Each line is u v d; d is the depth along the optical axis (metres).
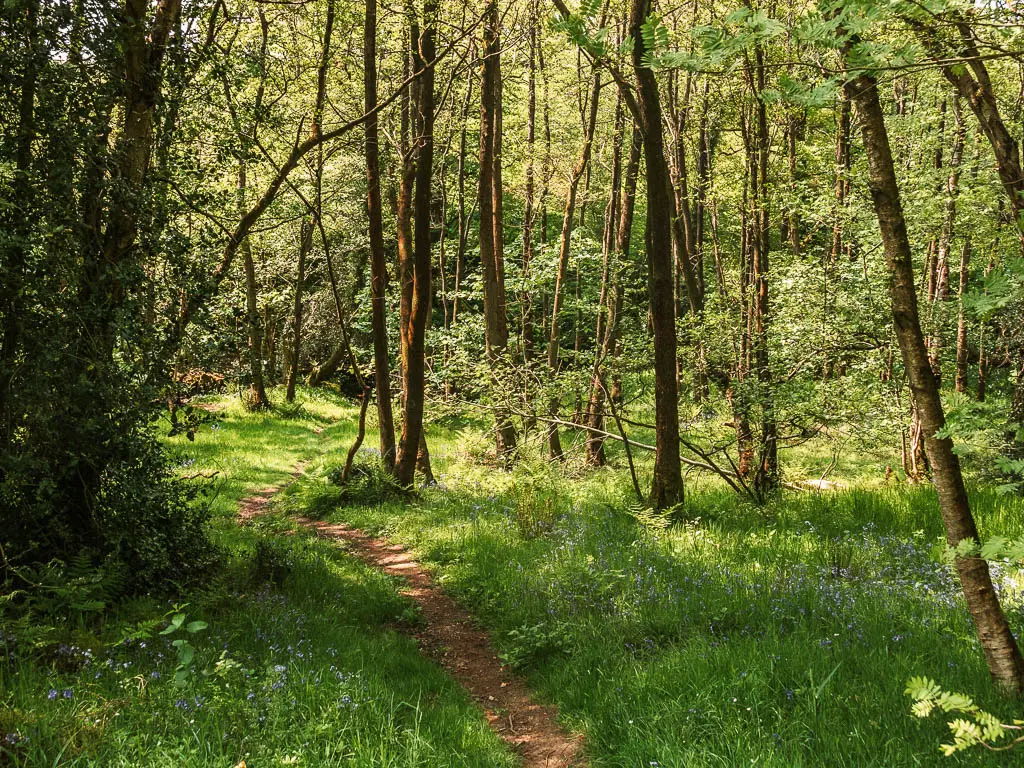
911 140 15.66
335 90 16.05
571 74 21.55
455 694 6.24
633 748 4.71
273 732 4.38
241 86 8.41
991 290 2.23
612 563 8.79
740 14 1.91
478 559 10.01
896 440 16.61
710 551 9.36
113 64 6.87
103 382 6.48
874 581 7.77
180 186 7.80
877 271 14.14
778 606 6.83
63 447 6.45
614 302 20.05
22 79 6.25
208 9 8.36
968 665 5.08
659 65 1.98
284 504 14.52
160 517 7.48
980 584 4.44
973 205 14.37
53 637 5.20
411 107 17.55
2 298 6.02
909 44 2.11
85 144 6.57
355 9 12.31
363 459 17.62
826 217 14.85
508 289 24.52
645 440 22.86
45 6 6.42
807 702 4.66
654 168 11.57
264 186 14.02
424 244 14.66
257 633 6.36
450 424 26.42
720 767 4.24
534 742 5.55
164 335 7.48
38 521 6.52
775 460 13.77
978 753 3.84
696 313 16.23
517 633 7.37
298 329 30.70
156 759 3.72
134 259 7.04
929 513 10.69
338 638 6.80
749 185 14.97
